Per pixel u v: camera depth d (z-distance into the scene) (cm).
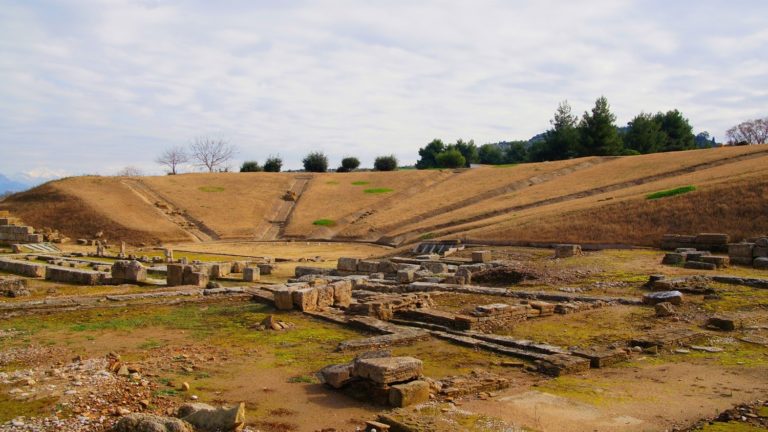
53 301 2002
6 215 5812
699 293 1919
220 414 798
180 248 5503
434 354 1290
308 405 941
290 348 1355
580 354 1202
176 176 8856
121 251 4762
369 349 1334
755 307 1692
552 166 8131
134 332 1540
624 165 6894
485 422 812
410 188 8269
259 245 5822
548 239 3744
